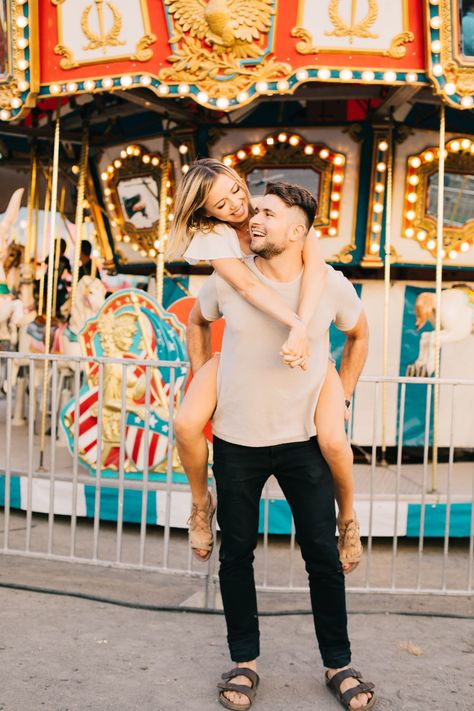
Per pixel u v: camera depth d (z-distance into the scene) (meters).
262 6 4.33
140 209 6.73
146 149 6.48
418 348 6.18
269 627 3.41
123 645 3.13
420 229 6.00
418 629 3.44
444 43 4.36
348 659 2.71
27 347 7.00
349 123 5.75
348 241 6.01
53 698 2.65
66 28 4.71
